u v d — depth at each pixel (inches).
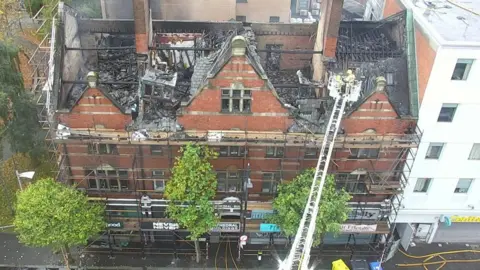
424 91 1371.8
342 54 1541.6
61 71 1376.7
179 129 1363.2
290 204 1378.0
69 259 1566.2
